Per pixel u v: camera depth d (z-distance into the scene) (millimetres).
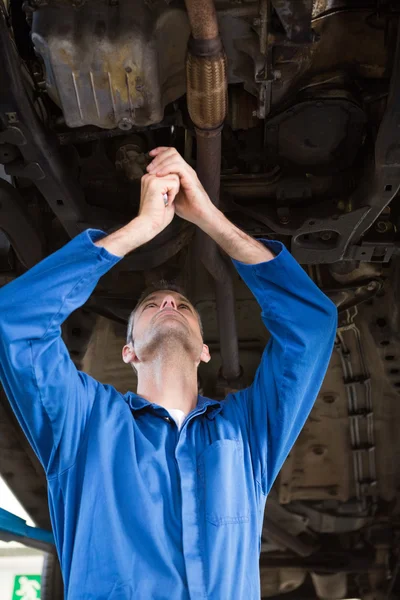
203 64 4539
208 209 4113
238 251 4117
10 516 7426
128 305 6426
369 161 5406
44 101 5297
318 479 7965
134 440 3768
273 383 4086
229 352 6551
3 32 4828
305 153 5477
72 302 3824
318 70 5184
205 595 3400
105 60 4676
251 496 3814
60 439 3791
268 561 8359
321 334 4055
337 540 8336
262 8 4566
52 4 4656
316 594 8359
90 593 3393
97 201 5766
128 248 3920
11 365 3732
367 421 7504
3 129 5078
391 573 8211
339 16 4969
